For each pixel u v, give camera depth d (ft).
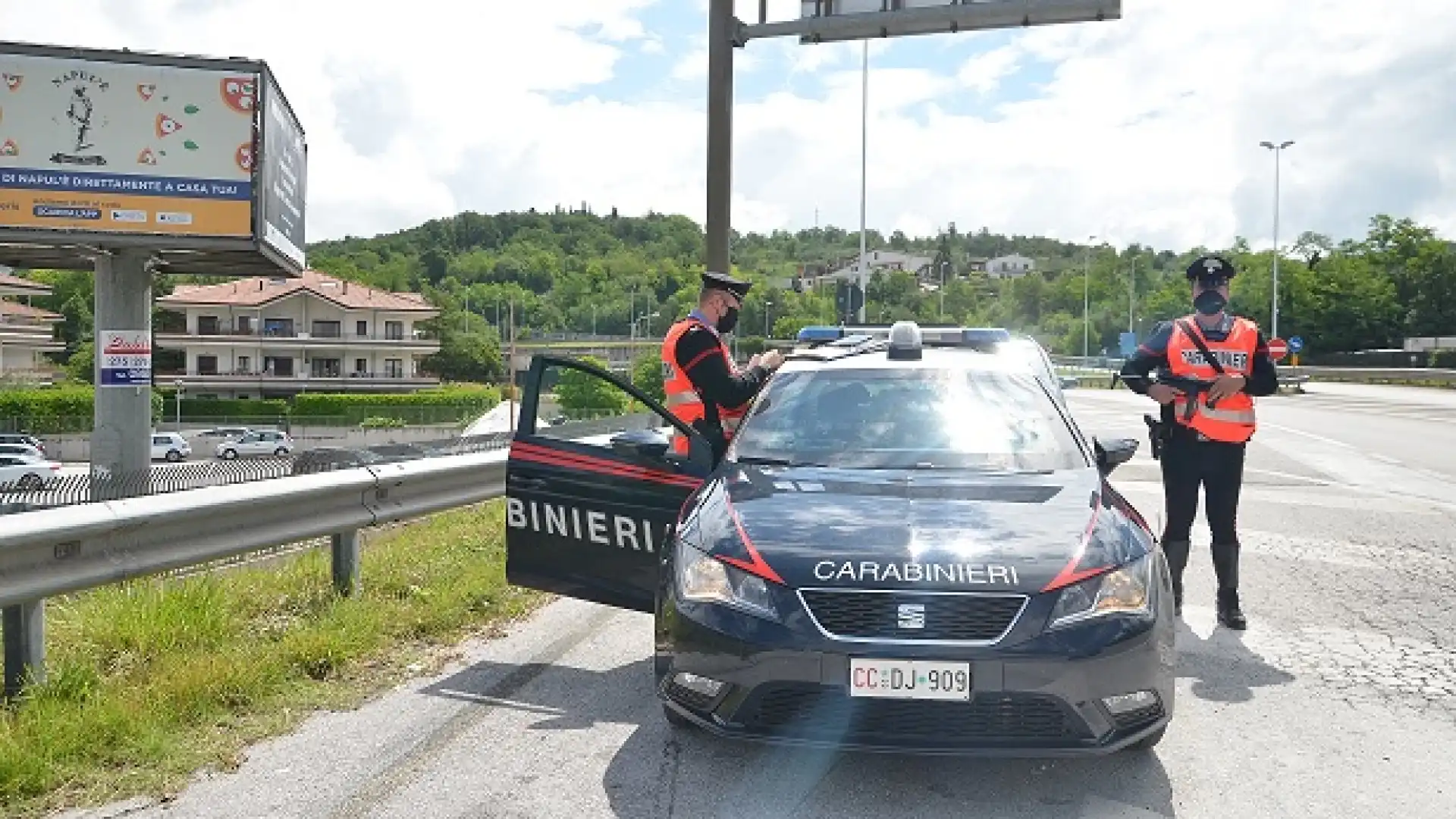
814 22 41.14
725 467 15.31
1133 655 11.51
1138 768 12.92
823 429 15.93
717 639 11.80
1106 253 525.75
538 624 19.63
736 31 41.29
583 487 16.66
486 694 15.49
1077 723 11.27
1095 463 15.31
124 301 84.79
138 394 82.23
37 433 172.86
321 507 18.93
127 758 12.55
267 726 13.93
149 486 21.61
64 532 13.65
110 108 82.17
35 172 81.10
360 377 264.11
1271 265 335.06
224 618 17.79
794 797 11.91
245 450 181.78
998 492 13.58
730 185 41.34
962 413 16.10
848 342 20.74
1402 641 18.93
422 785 12.15
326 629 17.30
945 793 12.07
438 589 20.63
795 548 12.09
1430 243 310.65
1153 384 19.85
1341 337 313.12
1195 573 24.82
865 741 11.35
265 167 85.30
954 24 41.19
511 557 17.20
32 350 242.37
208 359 252.42
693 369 18.93
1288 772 12.87
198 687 14.30
